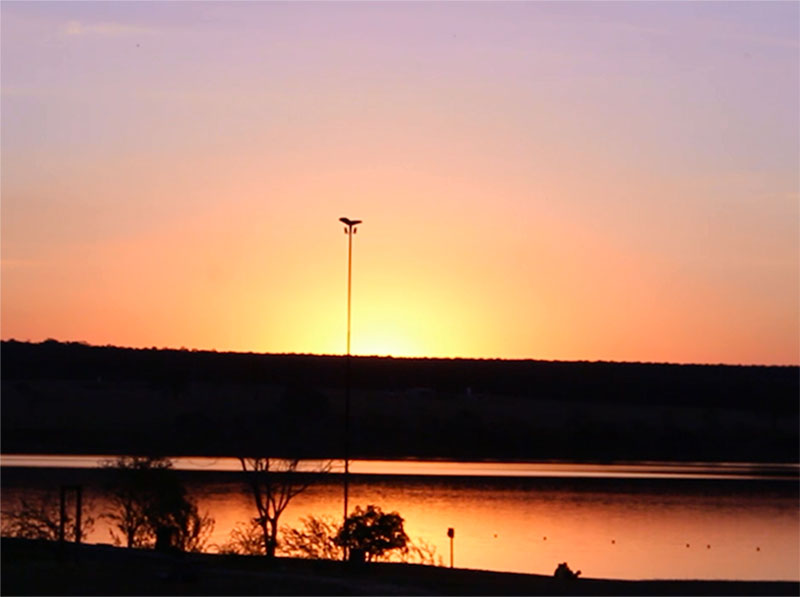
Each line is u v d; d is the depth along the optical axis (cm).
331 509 6731
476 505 7175
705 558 5384
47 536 4450
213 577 3238
